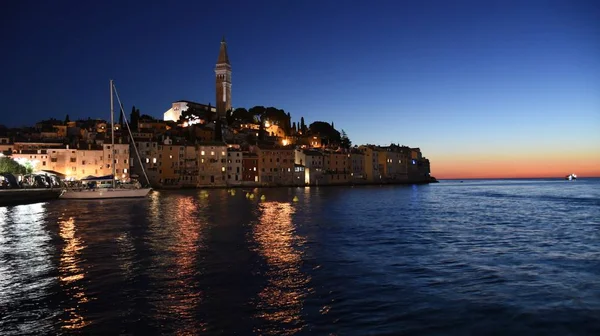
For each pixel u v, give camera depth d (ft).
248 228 149.38
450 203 296.51
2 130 601.62
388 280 75.46
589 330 52.47
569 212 223.10
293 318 56.29
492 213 216.33
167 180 570.87
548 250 106.63
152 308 60.39
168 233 135.85
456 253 102.01
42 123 638.94
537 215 205.98
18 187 299.58
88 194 319.06
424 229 148.87
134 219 180.14
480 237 129.70
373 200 329.93
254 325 53.83
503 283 73.51
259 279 76.13
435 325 53.88
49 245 113.09
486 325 53.93
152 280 75.51
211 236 128.98
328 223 166.91
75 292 68.39
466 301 63.21
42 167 490.08
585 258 96.02
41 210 227.61
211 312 58.65
